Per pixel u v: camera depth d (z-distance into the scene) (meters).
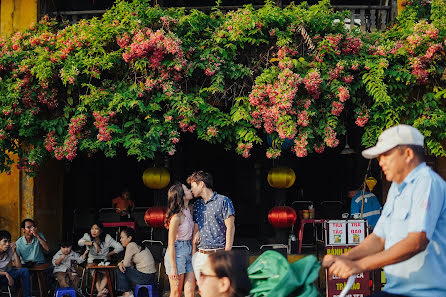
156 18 7.79
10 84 7.76
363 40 8.14
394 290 3.06
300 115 7.45
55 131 7.89
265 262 2.69
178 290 6.61
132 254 8.16
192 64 7.65
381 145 2.99
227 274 2.44
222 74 7.71
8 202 9.40
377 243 3.26
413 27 7.84
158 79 7.59
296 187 12.87
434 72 7.71
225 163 13.28
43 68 7.56
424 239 2.76
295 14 7.98
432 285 2.96
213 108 7.67
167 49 7.32
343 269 2.75
